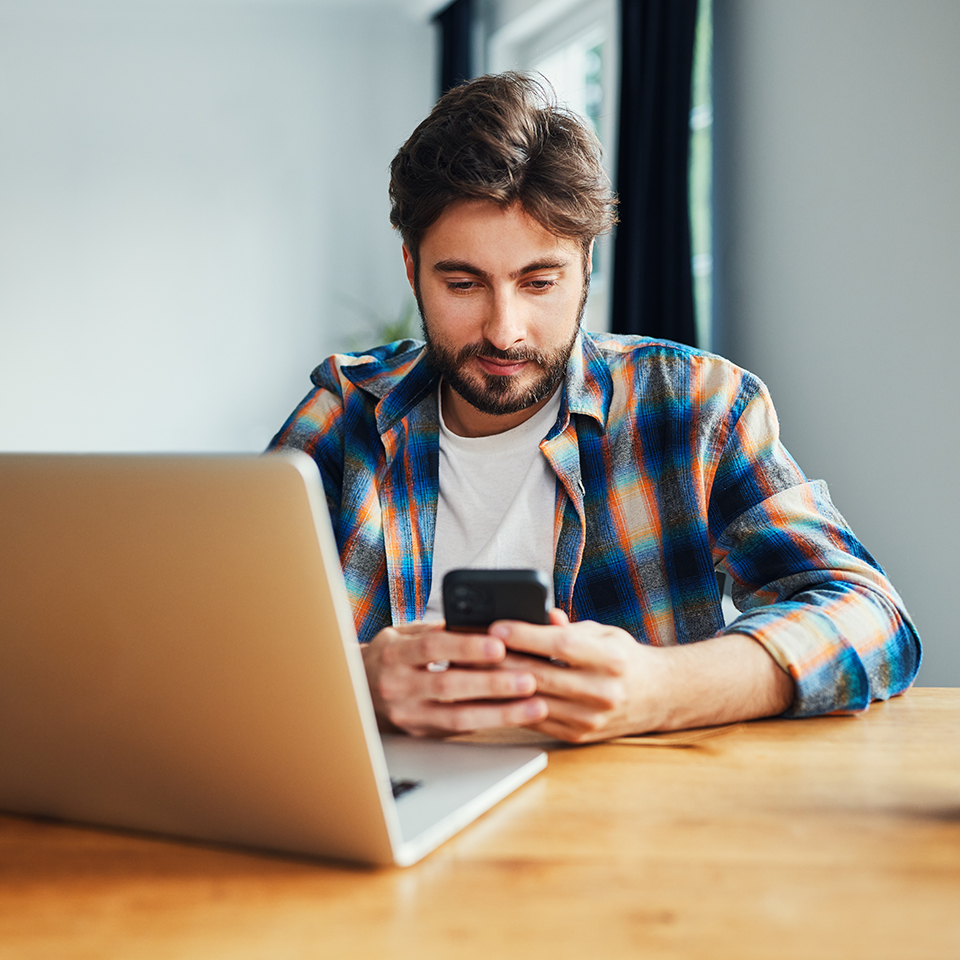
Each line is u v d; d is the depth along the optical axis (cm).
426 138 113
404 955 46
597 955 46
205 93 486
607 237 320
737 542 120
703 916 50
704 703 83
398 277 509
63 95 473
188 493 53
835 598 97
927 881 54
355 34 497
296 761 55
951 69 204
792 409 256
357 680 53
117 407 482
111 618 57
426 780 69
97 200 477
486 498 133
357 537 134
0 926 50
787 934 48
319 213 498
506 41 435
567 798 68
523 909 51
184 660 56
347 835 56
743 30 272
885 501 224
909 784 70
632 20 299
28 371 474
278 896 53
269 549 52
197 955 47
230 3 471
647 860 57
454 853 58
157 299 483
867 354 229
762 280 266
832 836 60
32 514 57
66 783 64
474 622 79
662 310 287
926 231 211
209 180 487
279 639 53
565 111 117
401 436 136
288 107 493
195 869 57
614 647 78
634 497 128
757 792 68
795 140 252
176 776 60
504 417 133
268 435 495
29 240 473
